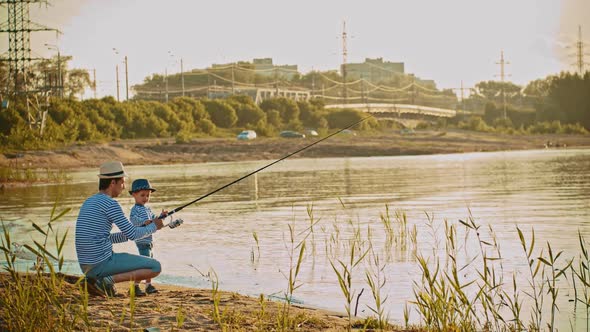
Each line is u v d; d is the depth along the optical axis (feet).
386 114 464.65
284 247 43.16
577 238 44.34
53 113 250.37
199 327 22.62
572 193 80.48
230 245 44.52
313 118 366.43
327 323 23.99
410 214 60.75
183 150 228.22
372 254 39.50
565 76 478.59
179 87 599.98
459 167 150.92
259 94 522.88
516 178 111.04
